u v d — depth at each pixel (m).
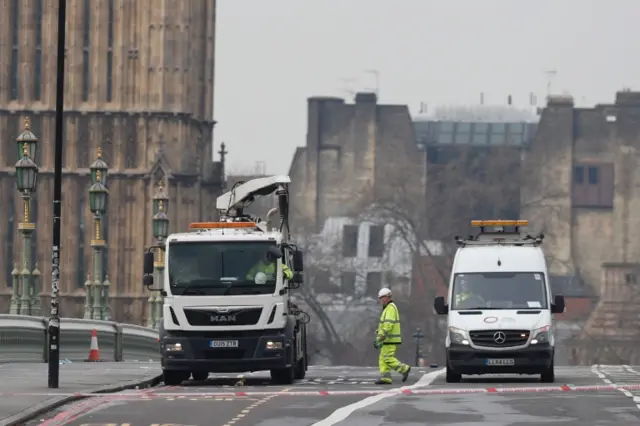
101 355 124.69
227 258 85.19
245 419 60.44
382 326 86.56
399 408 65.31
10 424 56.72
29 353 108.88
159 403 67.44
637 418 61.03
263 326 84.56
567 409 64.88
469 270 91.38
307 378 96.31
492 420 60.22
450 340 89.19
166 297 84.88
